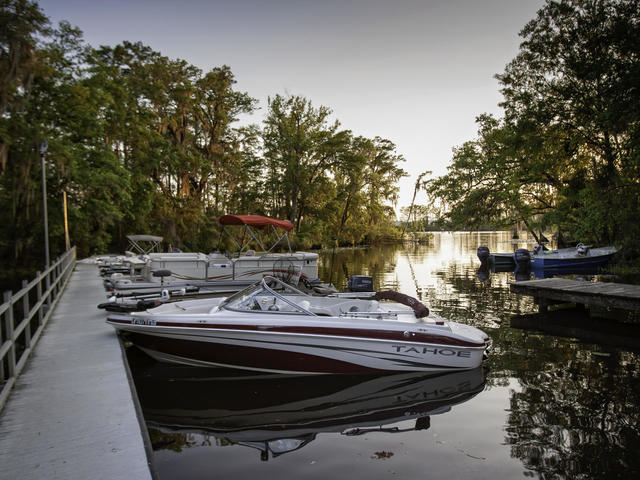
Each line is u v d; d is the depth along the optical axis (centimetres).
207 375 618
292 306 643
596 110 2202
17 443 345
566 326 927
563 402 512
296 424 457
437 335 628
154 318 619
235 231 2658
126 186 2445
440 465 368
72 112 2181
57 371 527
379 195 5175
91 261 2136
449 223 3203
